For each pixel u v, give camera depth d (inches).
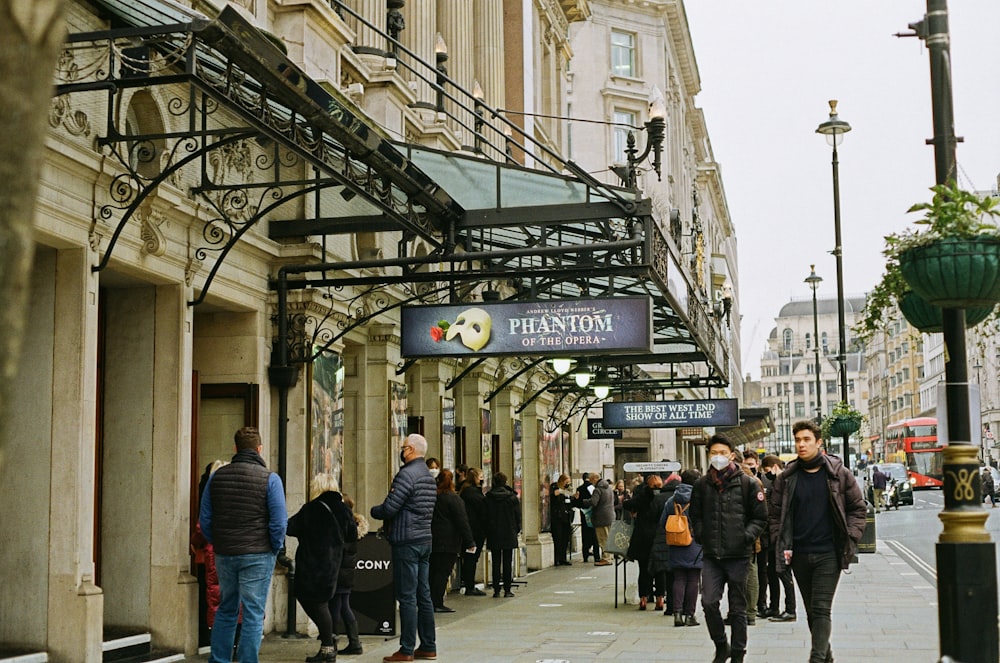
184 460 422.0
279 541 343.6
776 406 7790.4
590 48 2011.6
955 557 284.4
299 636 477.7
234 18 296.7
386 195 418.0
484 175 504.1
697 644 447.8
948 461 290.4
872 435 6939.0
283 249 488.1
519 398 886.4
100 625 362.0
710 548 357.1
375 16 657.6
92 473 368.2
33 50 90.8
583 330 471.5
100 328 425.4
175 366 421.1
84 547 362.0
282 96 330.6
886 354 6496.1
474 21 946.1
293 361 488.4
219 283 446.3
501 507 685.9
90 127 362.6
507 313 479.5
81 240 361.1
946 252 285.4
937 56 319.0
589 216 479.5
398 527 403.9
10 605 358.6
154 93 398.9
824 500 331.9
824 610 329.7
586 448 1718.8
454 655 421.1
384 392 601.3
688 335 743.1
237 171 463.8
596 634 484.1
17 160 89.4
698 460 2468.0
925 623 506.3
